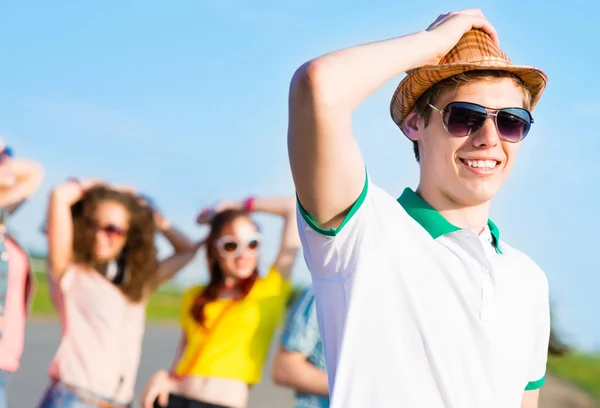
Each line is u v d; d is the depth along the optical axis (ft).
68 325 14.26
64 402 13.88
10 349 13.30
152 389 14.88
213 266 15.44
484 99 6.46
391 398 5.86
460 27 6.51
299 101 5.67
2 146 15.55
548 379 37.40
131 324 14.89
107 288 14.55
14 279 13.55
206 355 14.92
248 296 15.19
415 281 6.10
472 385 6.00
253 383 15.12
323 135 5.65
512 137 6.45
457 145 6.45
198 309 15.23
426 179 6.73
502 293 6.41
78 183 15.17
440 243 6.33
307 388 12.05
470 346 6.09
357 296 5.97
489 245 6.73
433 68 6.40
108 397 14.23
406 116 7.03
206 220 16.61
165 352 46.73
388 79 5.92
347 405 5.83
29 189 16.10
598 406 31.30
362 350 5.94
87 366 14.12
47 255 14.56
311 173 5.80
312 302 12.32
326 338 6.31
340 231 6.01
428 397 5.90
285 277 15.66
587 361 41.70
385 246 6.09
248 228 15.38
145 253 15.20
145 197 15.61
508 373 6.21
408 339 6.00
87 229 14.69
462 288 6.20
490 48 6.56
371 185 6.24
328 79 5.61
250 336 15.03
